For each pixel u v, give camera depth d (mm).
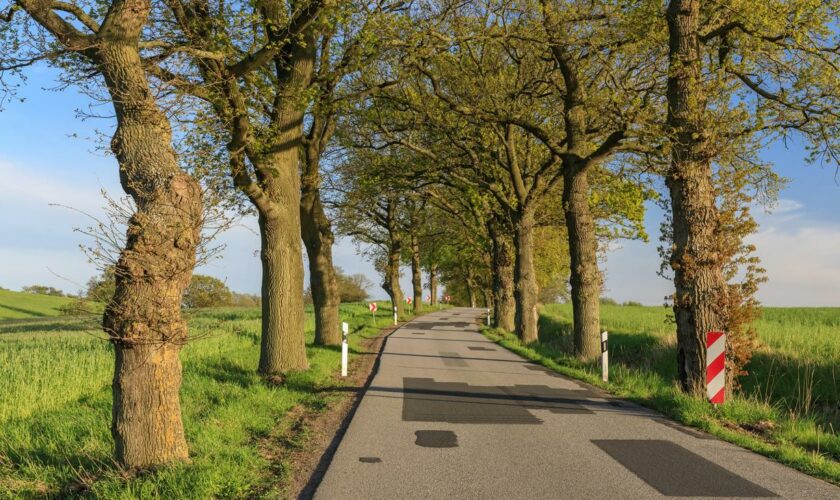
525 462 6125
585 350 16547
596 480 5508
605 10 13711
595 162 15891
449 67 18312
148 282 5340
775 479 5562
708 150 10789
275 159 11844
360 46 12438
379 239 40938
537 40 14219
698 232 10570
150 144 5559
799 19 11398
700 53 12430
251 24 9633
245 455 5992
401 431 7570
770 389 12664
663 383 11727
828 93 12055
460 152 22312
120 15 5617
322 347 17969
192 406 8516
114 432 5477
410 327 32156
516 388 11680
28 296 73375
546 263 37094
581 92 16750
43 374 10773
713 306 10320
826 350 14156
